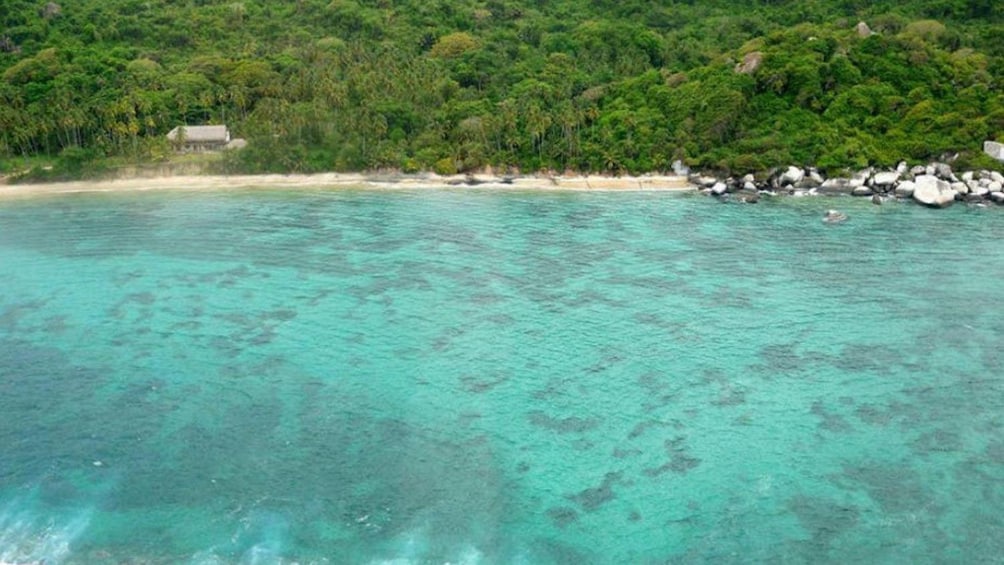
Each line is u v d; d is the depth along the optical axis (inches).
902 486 2261.3
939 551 2010.3
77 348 3122.5
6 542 2022.6
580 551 2014.0
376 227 4795.8
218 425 2578.7
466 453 2431.1
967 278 3804.1
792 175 5689.0
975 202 5260.8
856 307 3476.9
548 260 4156.0
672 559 1989.4
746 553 2009.1
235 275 3939.5
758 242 4419.3
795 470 2338.8
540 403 2721.5
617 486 2271.2
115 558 1971.0
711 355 3051.2
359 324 3353.8
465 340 3203.7
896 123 5974.4
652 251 4286.4
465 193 5757.9
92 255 4259.4
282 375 2913.4
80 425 2578.7
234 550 1999.3
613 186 5915.4
